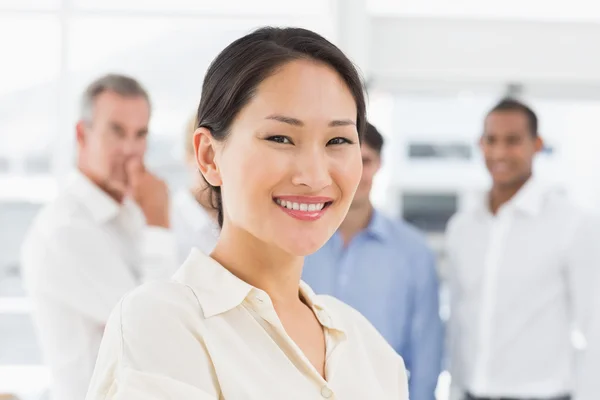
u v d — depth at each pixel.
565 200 3.03
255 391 0.90
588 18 3.86
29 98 3.67
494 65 3.91
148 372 0.86
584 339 2.91
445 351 3.17
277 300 1.02
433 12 3.86
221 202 1.07
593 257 2.90
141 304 0.91
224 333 0.92
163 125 3.68
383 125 4.21
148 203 2.58
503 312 2.96
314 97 0.90
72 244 2.34
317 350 1.03
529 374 2.94
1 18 3.61
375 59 3.90
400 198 4.34
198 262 0.99
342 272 2.79
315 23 3.75
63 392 2.33
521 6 3.86
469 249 3.05
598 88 3.97
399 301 2.80
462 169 4.32
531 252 2.95
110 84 2.48
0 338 3.65
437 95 4.04
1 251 3.73
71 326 2.33
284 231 0.91
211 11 3.68
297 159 0.90
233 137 0.93
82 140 2.50
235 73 0.93
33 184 3.72
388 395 1.10
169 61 3.69
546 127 4.08
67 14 3.62
